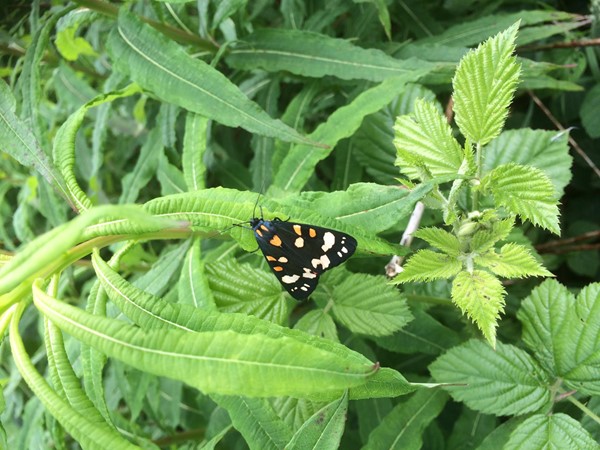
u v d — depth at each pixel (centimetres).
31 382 8
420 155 11
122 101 23
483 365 13
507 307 18
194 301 11
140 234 11
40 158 12
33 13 17
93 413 9
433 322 15
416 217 14
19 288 9
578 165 23
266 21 22
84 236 10
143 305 9
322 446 9
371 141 16
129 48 14
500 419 17
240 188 20
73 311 8
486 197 15
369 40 19
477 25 18
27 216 21
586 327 12
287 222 10
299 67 16
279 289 14
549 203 10
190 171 13
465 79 10
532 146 15
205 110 14
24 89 15
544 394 13
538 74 17
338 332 18
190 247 13
